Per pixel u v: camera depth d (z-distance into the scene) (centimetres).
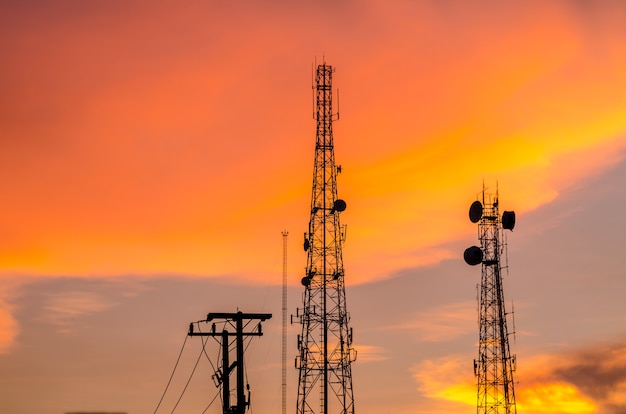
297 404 14262
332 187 14850
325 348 14425
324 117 15050
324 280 14625
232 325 10556
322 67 15175
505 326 13375
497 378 13250
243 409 10338
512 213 13538
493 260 13525
